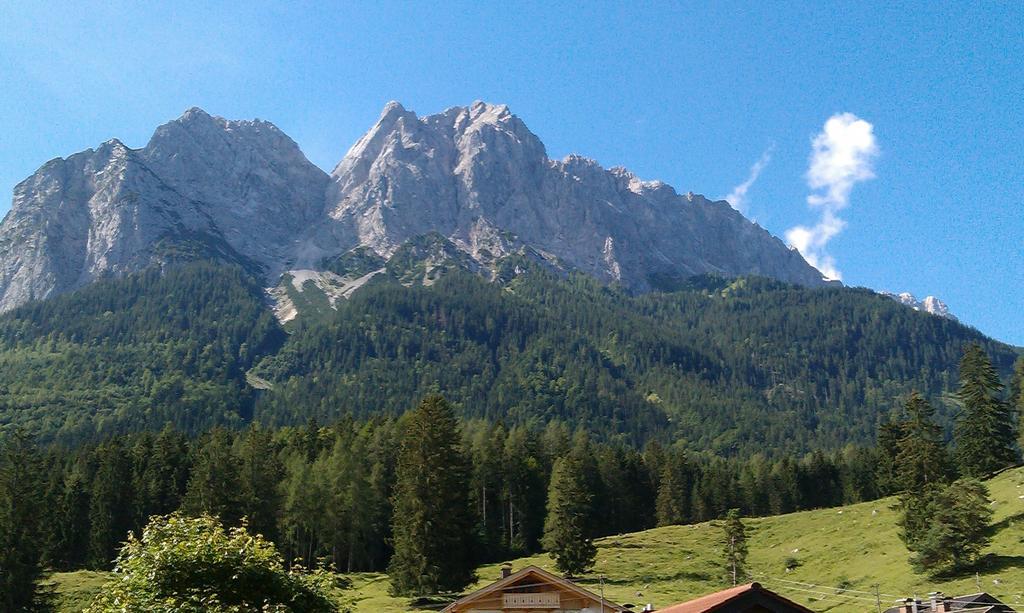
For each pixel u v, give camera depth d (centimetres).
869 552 12156
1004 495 12362
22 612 9438
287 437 19088
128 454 14938
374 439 16850
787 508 18575
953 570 10169
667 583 12281
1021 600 8612
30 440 10619
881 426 17075
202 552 3578
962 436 14925
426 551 10850
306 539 14388
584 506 13112
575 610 5525
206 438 17562
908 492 12150
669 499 17700
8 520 9744
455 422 11788
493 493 16075
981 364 14875
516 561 14800
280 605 3572
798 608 3506
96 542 12962
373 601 10900
